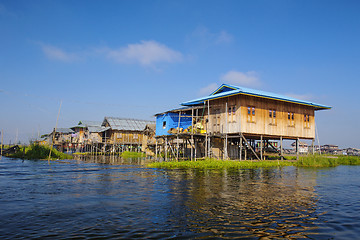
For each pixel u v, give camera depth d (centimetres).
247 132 2781
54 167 2405
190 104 3269
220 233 680
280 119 3130
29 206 938
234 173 1952
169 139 3572
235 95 2830
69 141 6475
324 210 926
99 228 707
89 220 777
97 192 1194
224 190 1253
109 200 1034
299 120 3350
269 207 946
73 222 758
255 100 2897
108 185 1388
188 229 705
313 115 3534
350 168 2823
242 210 898
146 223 752
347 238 665
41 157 3784
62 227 715
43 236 647
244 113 2781
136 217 809
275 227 736
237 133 2795
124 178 1661
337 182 1638
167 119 3528
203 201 1022
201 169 2233
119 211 874
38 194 1148
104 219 787
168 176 1755
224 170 2167
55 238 634
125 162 3191
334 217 844
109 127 5472
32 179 1606
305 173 2114
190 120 3472
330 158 3453
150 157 4412
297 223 776
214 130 3070
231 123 2850
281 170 2288
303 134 3378
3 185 1380
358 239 659
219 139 3100
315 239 657
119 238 636
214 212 870
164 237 646
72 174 1872
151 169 2233
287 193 1216
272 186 1402
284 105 3191
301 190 1309
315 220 809
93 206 940
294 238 660
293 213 878
